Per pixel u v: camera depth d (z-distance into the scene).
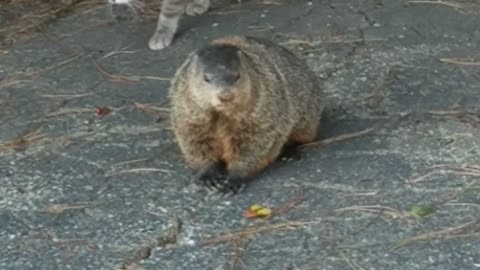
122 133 2.87
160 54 3.26
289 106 2.63
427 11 3.42
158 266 2.40
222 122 2.58
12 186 2.67
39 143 2.84
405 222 2.49
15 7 3.56
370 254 2.40
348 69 3.11
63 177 2.70
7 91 3.10
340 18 3.40
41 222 2.55
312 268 2.38
